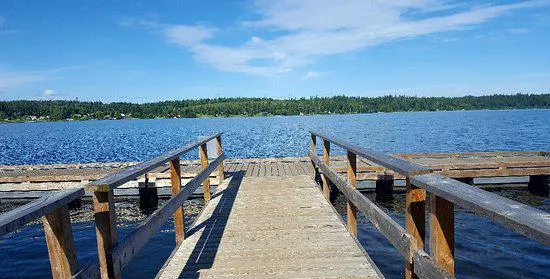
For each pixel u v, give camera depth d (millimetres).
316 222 5172
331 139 5316
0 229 1175
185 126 82812
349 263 3703
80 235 7398
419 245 2158
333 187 9953
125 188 9383
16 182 9344
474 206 1404
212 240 4512
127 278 5617
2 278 5816
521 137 36156
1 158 25750
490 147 27172
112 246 2168
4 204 9383
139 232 2627
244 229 4930
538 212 1251
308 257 3889
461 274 5305
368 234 6930
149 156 25391
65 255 1749
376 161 2844
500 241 6496
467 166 9211
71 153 28562
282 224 5113
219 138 8492
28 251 6793
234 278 3414
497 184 9492
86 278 1858
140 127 84000
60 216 1747
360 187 9484
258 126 72938
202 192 9305
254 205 6234
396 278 5203
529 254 5941
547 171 8930
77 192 1925
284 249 4141
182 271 3600
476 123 67062
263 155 24062
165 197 9562
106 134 57281
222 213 5766
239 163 11914
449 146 28422
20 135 60875
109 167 12109
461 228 7160
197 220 5414
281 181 8461
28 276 5867
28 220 1379
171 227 7750
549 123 64250
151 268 5918
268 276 3436
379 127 58531
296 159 12141
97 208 2135
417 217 2150
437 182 1859
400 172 2258
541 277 5184
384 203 9031
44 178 9367
